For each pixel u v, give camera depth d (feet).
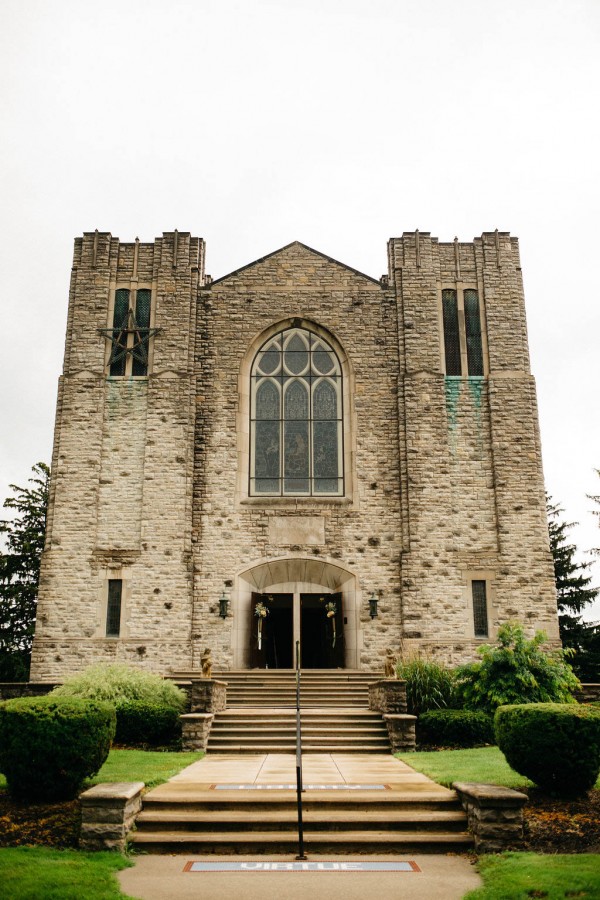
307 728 66.13
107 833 35.12
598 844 34.35
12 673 127.34
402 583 91.40
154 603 90.38
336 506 94.89
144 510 92.79
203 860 34.81
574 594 142.51
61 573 91.09
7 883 29.12
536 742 40.65
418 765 52.11
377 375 98.68
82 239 101.96
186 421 95.61
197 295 101.19
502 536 92.53
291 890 30.66
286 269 102.12
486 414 96.73
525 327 99.71
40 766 39.45
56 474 94.07
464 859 35.09
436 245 102.22
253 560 93.30
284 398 99.25
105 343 98.58
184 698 72.49
